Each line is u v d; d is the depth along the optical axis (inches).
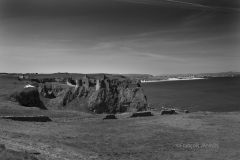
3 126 1040.8
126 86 4480.8
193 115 1771.7
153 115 1800.0
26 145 749.3
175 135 1130.0
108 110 3833.7
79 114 1834.4
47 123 1301.7
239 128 1293.1
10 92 2878.9
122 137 1073.5
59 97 4111.7
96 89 4126.5
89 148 857.5
